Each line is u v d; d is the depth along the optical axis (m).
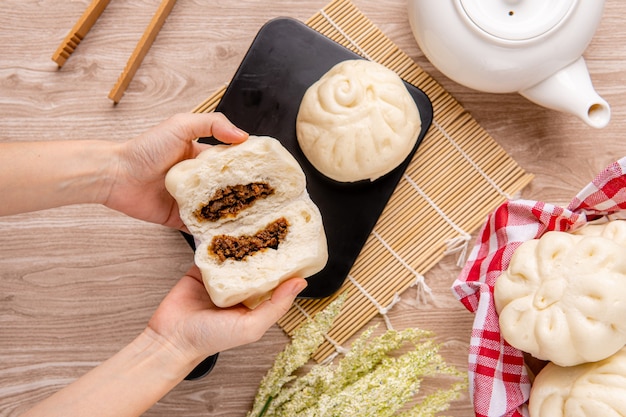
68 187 0.63
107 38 0.72
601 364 0.63
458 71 0.65
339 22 0.71
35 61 0.72
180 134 0.62
